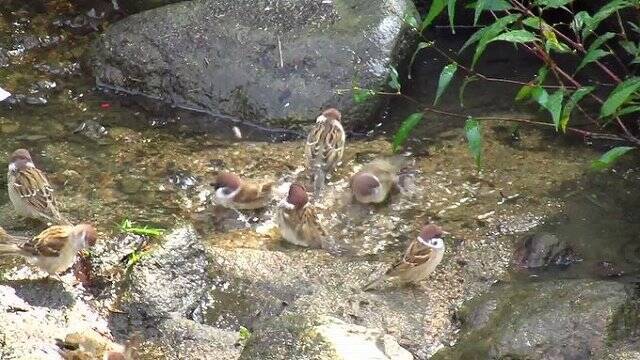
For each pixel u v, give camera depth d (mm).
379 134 3340
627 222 3045
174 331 2785
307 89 3346
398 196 3133
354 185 3102
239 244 3004
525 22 2889
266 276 2891
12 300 2805
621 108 3107
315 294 2834
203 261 2914
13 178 2990
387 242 3020
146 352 2754
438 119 3369
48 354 2707
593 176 3170
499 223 3047
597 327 2729
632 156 3219
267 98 3359
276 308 2842
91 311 2818
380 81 3348
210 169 3227
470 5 2994
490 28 2848
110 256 2922
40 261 2824
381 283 2881
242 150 3295
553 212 3072
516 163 3219
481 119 3135
